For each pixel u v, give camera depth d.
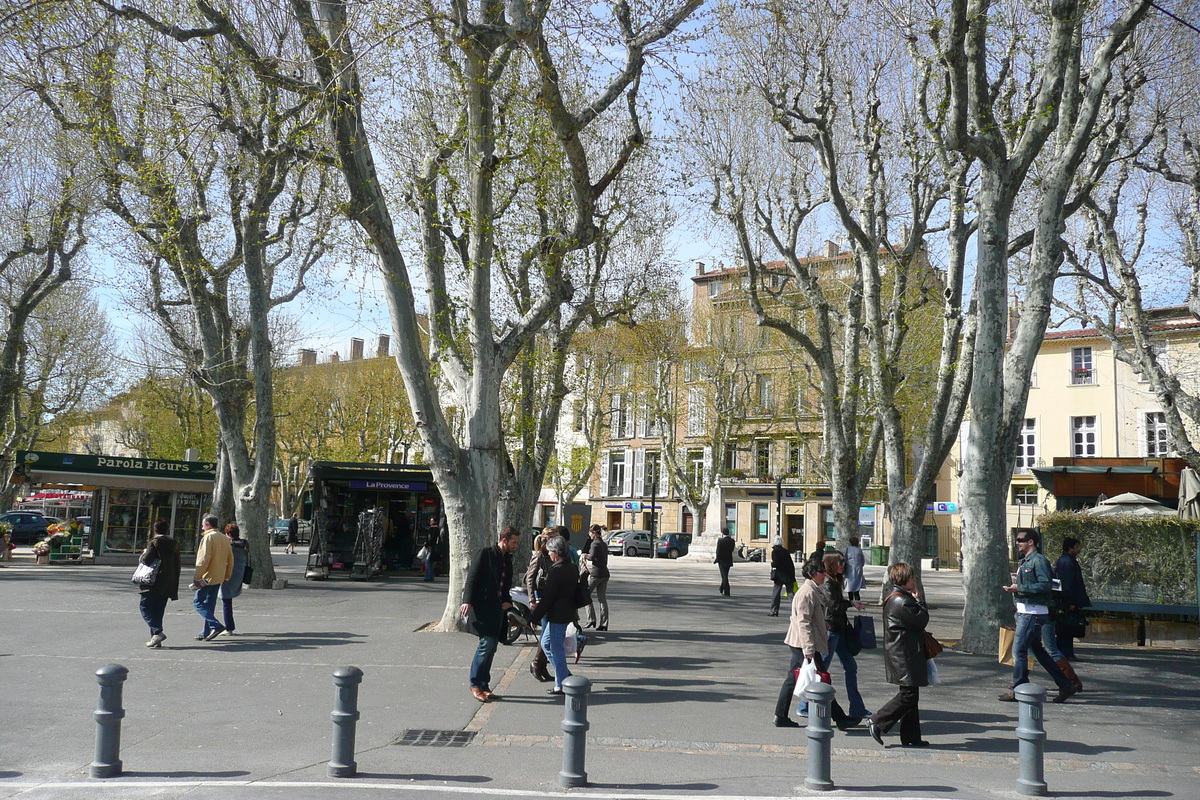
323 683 9.82
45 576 23.09
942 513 49.34
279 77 13.21
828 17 17.02
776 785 6.49
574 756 6.28
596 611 17.83
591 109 13.23
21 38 12.36
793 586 18.27
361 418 50.12
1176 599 14.98
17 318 26.86
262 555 21.22
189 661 11.03
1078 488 29.73
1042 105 13.14
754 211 20.64
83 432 59.19
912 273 23.73
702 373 46.50
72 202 21.97
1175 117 17.83
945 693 10.12
